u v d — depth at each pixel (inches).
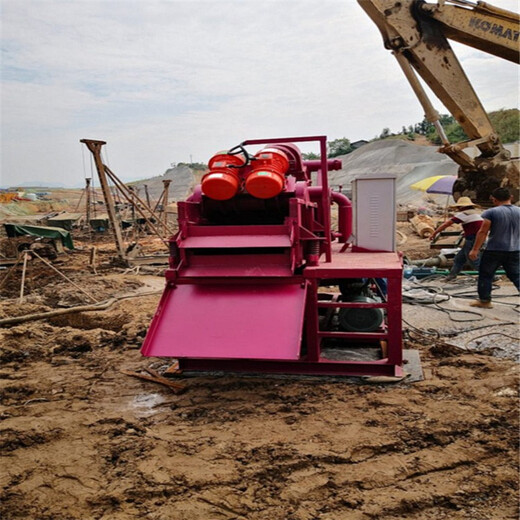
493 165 430.9
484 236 282.4
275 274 189.0
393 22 402.6
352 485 127.0
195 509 119.1
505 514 114.7
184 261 197.2
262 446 145.7
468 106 422.3
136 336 277.9
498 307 298.5
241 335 179.9
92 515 118.5
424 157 2005.4
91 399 188.7
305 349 225.6
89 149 589.6
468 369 204.1
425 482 127.6
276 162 202.4
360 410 168.6
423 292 340.5
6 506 122.1
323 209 207.0
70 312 335.0
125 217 1104.8
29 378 216.4
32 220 968.3
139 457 143.1
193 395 188.1
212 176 189.3
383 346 221.3
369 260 208.5
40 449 149.6
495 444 142.9
